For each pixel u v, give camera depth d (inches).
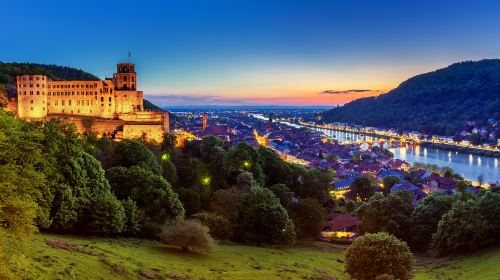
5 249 2415.1
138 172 5029.5
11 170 2251.5
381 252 3420.3
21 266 2277.3
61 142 4013.3
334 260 4685.0
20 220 2071.9
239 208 5442.9
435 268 4498.0
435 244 4987.7
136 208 4493.1
